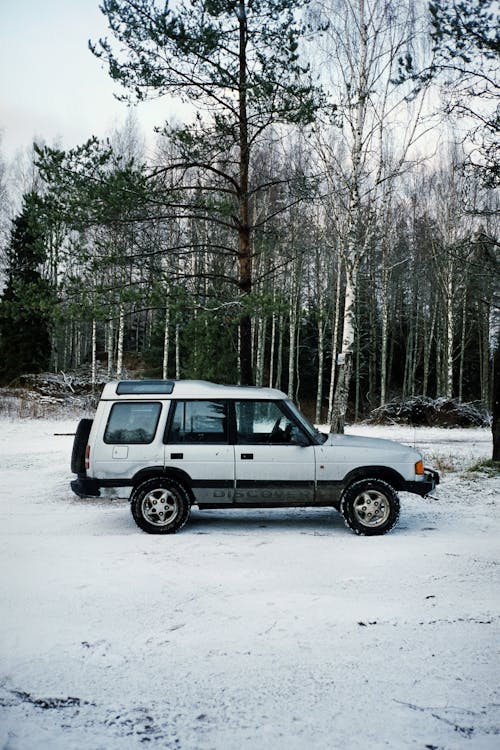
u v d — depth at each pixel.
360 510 6.99
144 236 13.95
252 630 3.89
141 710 2.90
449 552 5.98
